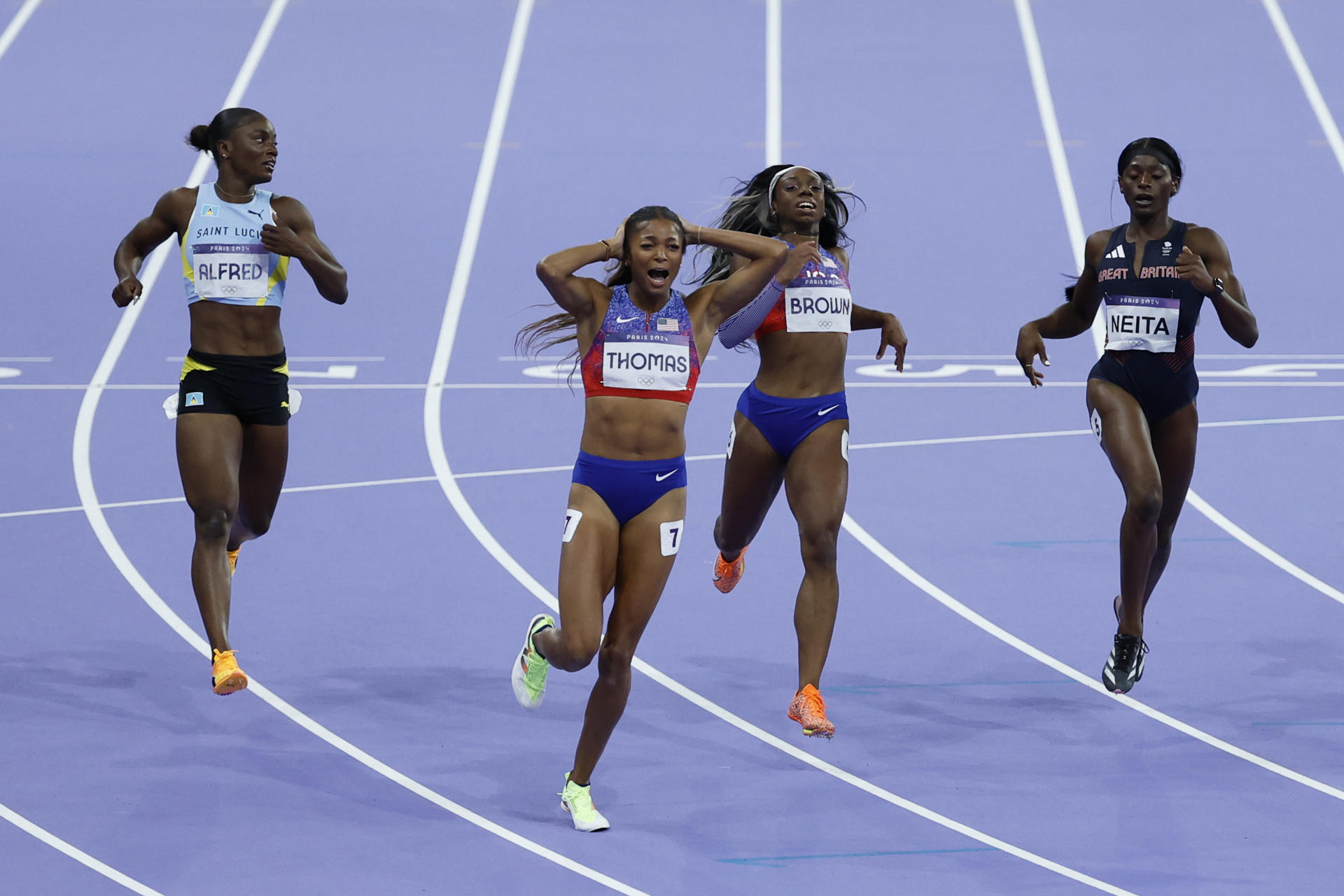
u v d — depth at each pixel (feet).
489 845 64.75
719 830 66.59
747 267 69.05
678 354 66.44
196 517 77.82
